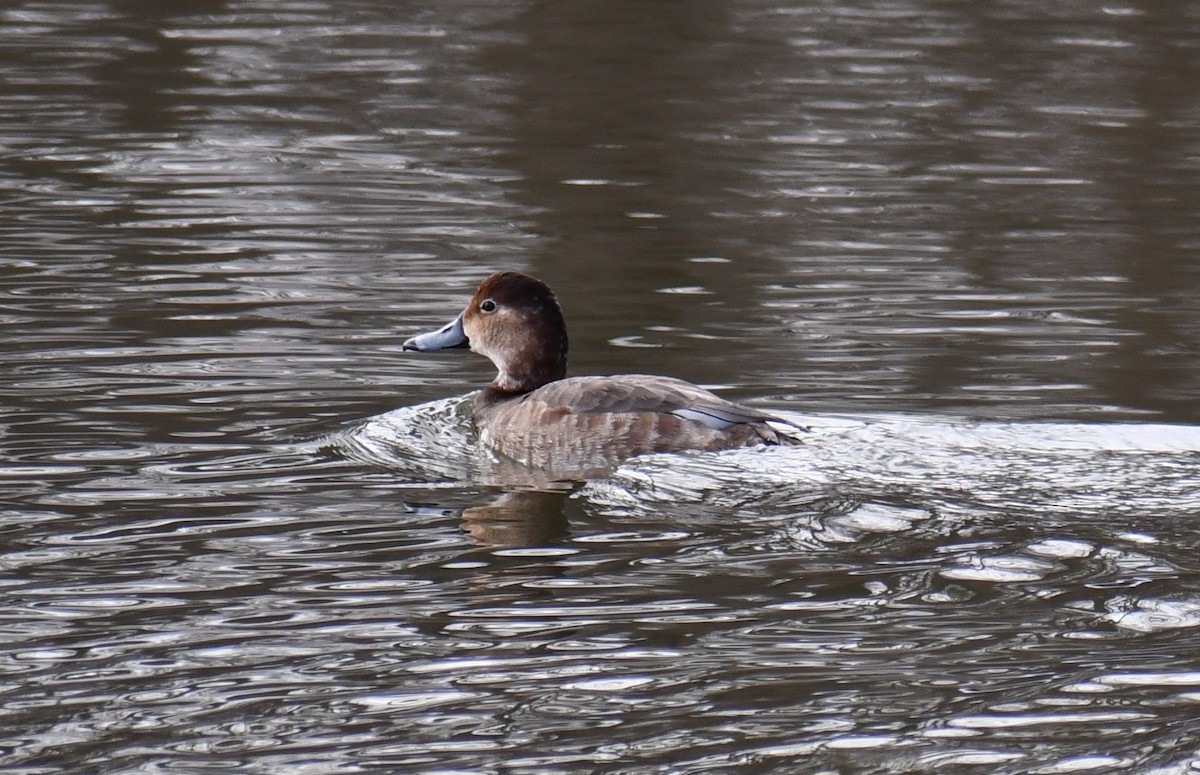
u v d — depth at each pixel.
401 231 17.98
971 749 7.02
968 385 12.98
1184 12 31.91
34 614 8.38
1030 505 10.09
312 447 11.38
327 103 24.67
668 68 27.41
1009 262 17.11
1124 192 20.39
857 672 7.77
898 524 9.75
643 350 13.97
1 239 17.02
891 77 26.88
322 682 7.66
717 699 7.49
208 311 14.80
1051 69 27.44
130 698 7.46
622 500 10.24
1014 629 8.26
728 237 17.97
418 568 9.08
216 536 9.54
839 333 14.48
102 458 10.95
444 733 7.18
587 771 6.86
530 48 28.84
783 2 32.75
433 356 13.91
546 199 19.59
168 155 21.27
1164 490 10.40
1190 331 14.63
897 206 19.53
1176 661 7.87
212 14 31.02
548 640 8.14
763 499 10.23
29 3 31.31
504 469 11.02
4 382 12.55
